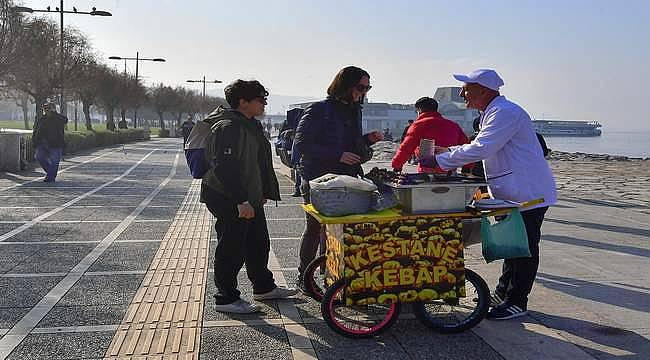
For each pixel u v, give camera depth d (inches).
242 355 152.5
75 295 198.4
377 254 161.0
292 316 181.5
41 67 928.9
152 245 273.6
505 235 169.0
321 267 203.2
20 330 167.2
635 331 172.2
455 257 165.2
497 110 173.8
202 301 193.8
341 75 195.6
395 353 155.7
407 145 235.5
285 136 451.2
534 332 170.7
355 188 161.2
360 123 202.2
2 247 267.3
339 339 164.2
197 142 183.9
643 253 271.3
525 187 176.9
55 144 526.3
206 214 362.6
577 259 258.4
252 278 195.8
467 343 162.6
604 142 4707.2
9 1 810.2
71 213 362.6
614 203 452.1
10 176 576.7
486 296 168.9
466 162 173.5
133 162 803.4
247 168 183.6
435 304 188.1
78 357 149.6
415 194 161.6
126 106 1798.7
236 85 184.5
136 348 155.3
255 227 192.1
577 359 152.6
